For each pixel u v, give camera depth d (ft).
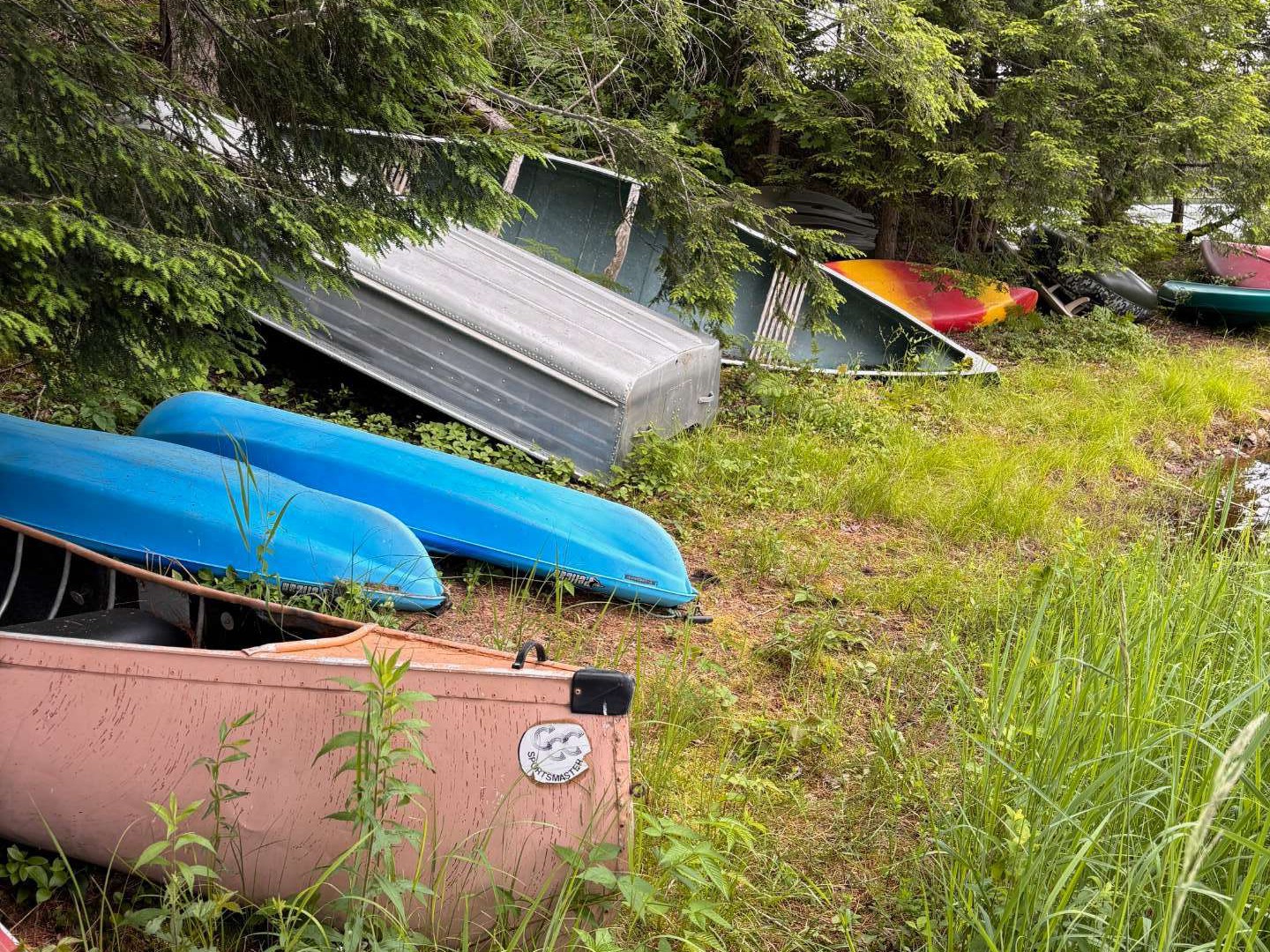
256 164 14.33
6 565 11.19
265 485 14.35
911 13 31.37
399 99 15.25
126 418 18.78
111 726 8.30
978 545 21.22
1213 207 43.55
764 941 9.59
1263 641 11.90
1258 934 8.39
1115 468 27.27
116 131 11.73
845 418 26.43
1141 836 9.43
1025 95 36.04
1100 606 14.30
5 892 8.54
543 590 16.22
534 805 8.16
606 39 28.43
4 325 10.52
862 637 16.39
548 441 20.07
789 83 33.40
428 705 8.27
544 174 32.27
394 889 7.30
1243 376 36.35
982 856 9.42
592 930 8.25
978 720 12.29
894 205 39.42
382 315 20.33
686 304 25.13
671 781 11.56
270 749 8.24
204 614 10.93
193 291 12.10
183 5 14.15
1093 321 40.78
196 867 7.39
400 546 14.34
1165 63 38.78
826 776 12.55
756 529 20.02
